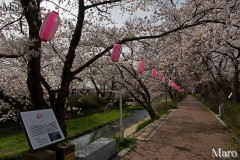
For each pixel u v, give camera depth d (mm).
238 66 18297
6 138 16656
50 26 5602
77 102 29500
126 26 12898
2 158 12055
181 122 17609
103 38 13133
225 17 10336
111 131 21969
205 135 12633
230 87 19766
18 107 7719
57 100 7758
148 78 21281
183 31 13812
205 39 14203
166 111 25938
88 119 26719
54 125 5645
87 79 17281
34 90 7156
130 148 9758
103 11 9484
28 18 6938
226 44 14375
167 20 13023
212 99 27312
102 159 7625
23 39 7594
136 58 17453
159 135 12648
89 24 11773
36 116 5254
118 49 8008
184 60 17500
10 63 10148
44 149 5340
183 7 11867
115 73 17859
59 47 12094
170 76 24688
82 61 13719
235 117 11930
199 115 22344
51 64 12516
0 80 11016
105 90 38562
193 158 8492
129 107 39469
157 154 8992
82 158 6402
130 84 18531
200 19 10375
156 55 18906
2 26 7949
